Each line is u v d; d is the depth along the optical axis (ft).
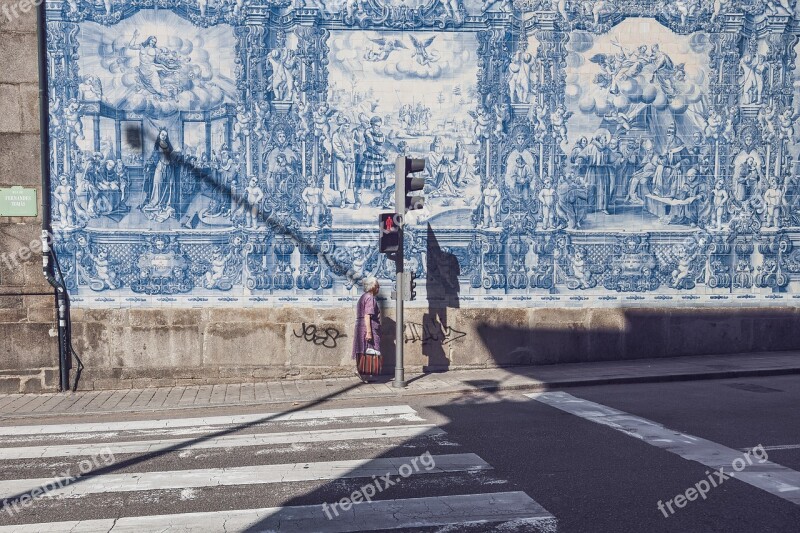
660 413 32.65
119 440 29.53
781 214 46.14
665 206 45.34
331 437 29.19
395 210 42.86
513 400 36.47
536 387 39.42
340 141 43.01
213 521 19.99
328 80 42.83
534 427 30.30
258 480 23.58
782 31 45.65
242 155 42.37
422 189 41.75
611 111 44.65
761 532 18.57
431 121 43.57
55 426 32.53
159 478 23.97
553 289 44.75
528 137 44.19
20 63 40.34
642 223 45.16
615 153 44.80
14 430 31.73
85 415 35.55
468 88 43.73
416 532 18.99
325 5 42.63
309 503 21.31
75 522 20.06
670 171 45.21
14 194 40.52
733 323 46.16
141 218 41.81
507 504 20.90
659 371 41.73
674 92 45.09
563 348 44.93
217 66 42.06
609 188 44.86
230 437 29.60
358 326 41.11
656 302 45.52
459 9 43.50
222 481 23.54
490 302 44.39
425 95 43.50
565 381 39.78
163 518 20.27
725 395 36.50
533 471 23.99
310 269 43.01
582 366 44.27
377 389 39.50
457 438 28.58
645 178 45.09
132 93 41.55
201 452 27.22
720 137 45.50
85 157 41.32
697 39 45.11
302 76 42.63
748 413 32.35
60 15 40.83
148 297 41.96
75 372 41.32
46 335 40.93
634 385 39.83
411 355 43.96
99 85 41.27
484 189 44.04
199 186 42.14
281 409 35.65
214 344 42.32
